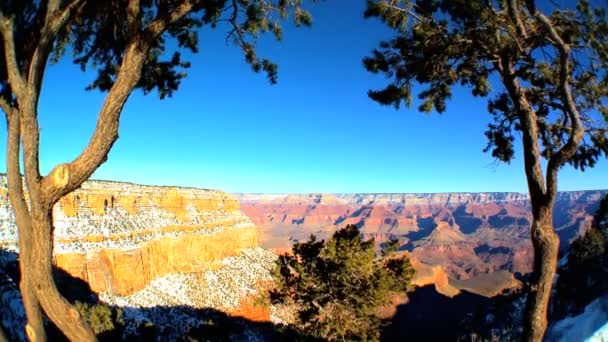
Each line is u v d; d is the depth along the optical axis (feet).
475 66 37.76
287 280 74.02
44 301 18.62
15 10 18.45
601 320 43.70
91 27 29.71
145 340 113.50
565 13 31.37
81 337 19.02
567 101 27.68
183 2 21.18
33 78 18.21
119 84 19.84
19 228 18.71
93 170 19.38
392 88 37.27
